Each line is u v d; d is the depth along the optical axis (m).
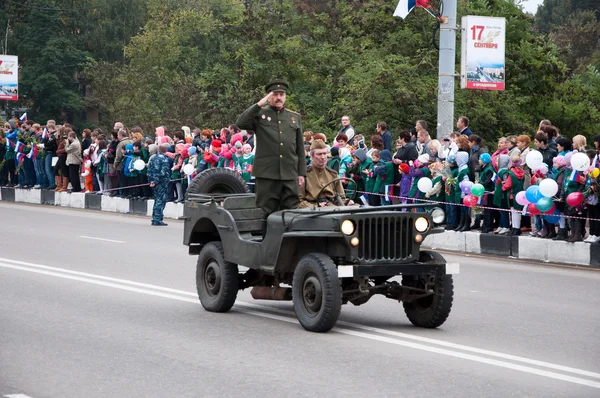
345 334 12.93
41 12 102.94
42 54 100.94
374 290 13.29
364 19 48.28
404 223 13.09
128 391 9.77
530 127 42.59
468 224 24.64
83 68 104.06
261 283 14.66
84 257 21.77
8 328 13.23
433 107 40.34
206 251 14.98
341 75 50.03
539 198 21.00
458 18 44.47
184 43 98.00
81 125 102.75
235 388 9.90
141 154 35.44
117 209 37.25
